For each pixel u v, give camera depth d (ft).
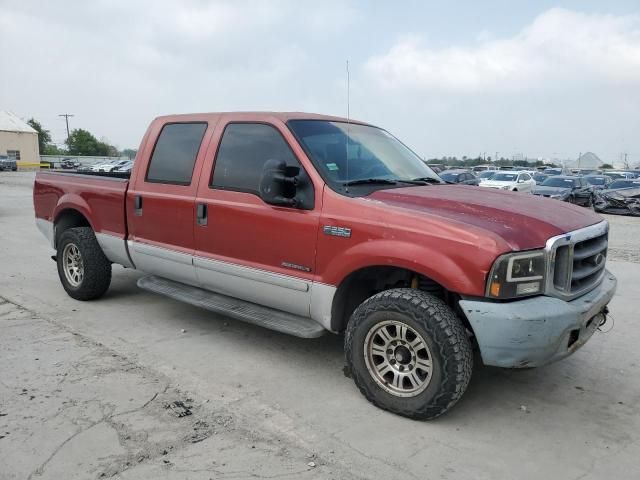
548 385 13.91
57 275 24.40
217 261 15.06
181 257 16.05
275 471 9.87
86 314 18.70
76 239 19.44
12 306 19.48
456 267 10.83
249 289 14.61
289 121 14.28
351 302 13.41
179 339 16.51
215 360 14.96
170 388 13.12
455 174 85.20
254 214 14.03
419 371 11.73
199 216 15.38
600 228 12.82
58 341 16.02
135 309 19.40
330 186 12.96
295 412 12.11
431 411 11.44
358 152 14.70
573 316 10.96
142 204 17.12
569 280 11.34
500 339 10.65
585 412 12.52
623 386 13.93
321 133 14.46
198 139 16.02
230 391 13.08
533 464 10.37
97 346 15.71
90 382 13.30
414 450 10.72
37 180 21.83
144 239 17.31
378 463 10.24
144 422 11.47
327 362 15.06
